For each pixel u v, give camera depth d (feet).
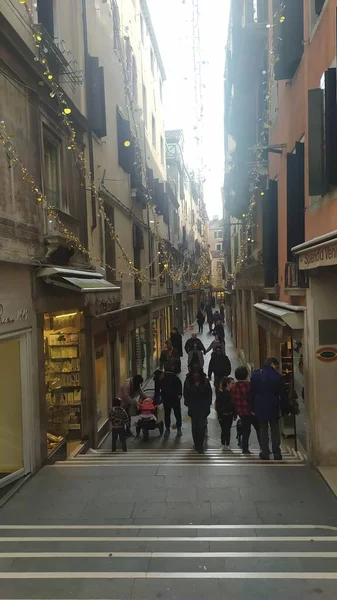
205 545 14.53
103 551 14.19
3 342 22.24
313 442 24.04
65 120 28.12
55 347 29.48
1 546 14.71
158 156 87.15
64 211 30.68
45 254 26.55
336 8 18.52
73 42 34.58
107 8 45.24
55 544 14.75
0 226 21.09
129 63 56.65
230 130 63.62
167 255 90.53
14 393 23.24
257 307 37.93
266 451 26.37
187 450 30.99
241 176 49.29
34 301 24.71
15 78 23.49
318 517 17.53
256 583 11.98
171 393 35.68
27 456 23.31
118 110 48.93
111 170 45.03
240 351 78.69
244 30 39.19
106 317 39.09
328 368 23.79
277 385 25.99
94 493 20.43
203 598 11.39
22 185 23.94
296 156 26.86
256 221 50.11
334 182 19.27
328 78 18.97
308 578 12.16
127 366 49.49
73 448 30.40
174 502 19.13
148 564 13.12
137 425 34.94
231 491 20.34
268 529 16.11
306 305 25.14
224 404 31.37
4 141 20.63
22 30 24.64
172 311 102.17
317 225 23.11
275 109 37.52
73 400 32.45
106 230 43.32
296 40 26.58
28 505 19.21
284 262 32.83
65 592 11.72
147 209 65.31
